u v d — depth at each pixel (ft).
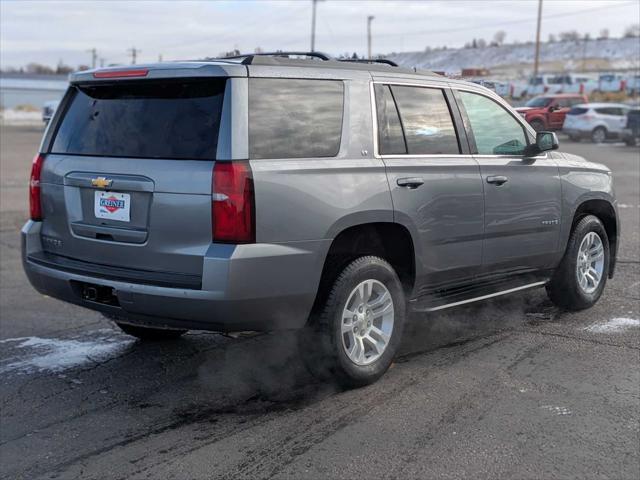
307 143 14.71
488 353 18.06
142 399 15.56
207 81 14.33
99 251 15.25
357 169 15.26
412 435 13.51
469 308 22.18
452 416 14.33
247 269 13.52
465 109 18.24
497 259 18.69
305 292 14.35
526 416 14.29
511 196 18.70
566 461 12.48
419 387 15.85
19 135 123.34
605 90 161.27
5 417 14.69
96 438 13.67
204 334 20.11
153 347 19.06
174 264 14.10
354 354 15.49
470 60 397.80
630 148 94.02
